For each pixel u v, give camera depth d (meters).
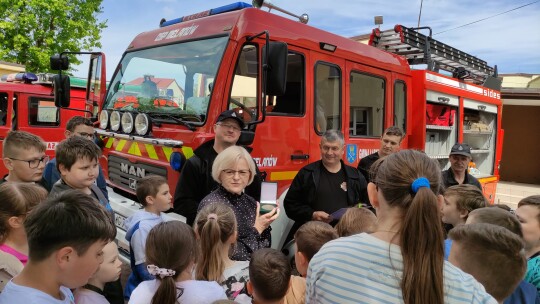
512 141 14.31
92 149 2.80
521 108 14.14
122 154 4.35
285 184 4.16
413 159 1.53
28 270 1.45
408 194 1.45
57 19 16.22
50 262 1.42
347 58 4.93
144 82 4.55
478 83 8.77
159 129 3.93
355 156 5.04
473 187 2.88
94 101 5.39
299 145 4.31
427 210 1.38
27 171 2.84
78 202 1.49
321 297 1.45
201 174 3.31
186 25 4.44
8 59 15.71
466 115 7.84
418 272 1.33
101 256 1.53
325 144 3.66
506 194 12.09
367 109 5.31
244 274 2.34
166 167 3.73
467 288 1.37
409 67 6.16
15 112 8.32
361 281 1.38
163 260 1.91
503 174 14.48
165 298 1.86
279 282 2.00
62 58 4.88
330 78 4.74
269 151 4.02
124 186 4.34
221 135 3.30
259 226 2.83
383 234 1.48
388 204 1.51
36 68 16.31
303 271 2.45
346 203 3.67
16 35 15.57
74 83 9.45
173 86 4.17
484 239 1.72
